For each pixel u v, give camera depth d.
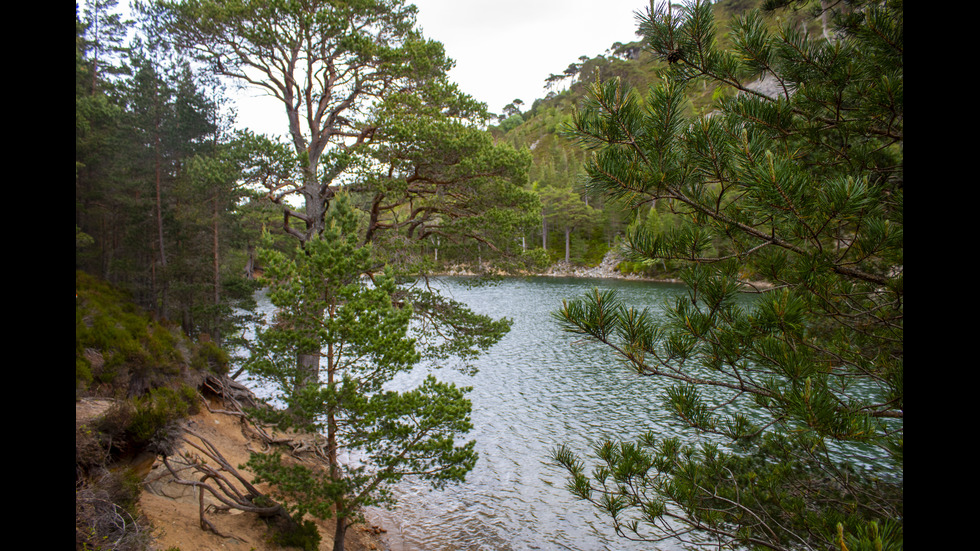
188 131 22.00
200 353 15.88
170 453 9.09
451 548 11.02
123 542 6.17
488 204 14.49
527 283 67.62
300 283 8.69
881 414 3.07
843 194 2.70
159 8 12.77
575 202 81.12
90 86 20.86
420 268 13.62
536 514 12.45
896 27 3.64
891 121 3.80
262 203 13.27
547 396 22.17
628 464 4.01
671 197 3.22
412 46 13.41
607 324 3.30
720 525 4.09
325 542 10.41
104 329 11.58
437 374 26.08
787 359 2.97
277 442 14.33
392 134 12.27
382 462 9.17
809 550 3.52
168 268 20.91
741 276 3.50
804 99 3.87
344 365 8.82
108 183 21.62
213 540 8.70
